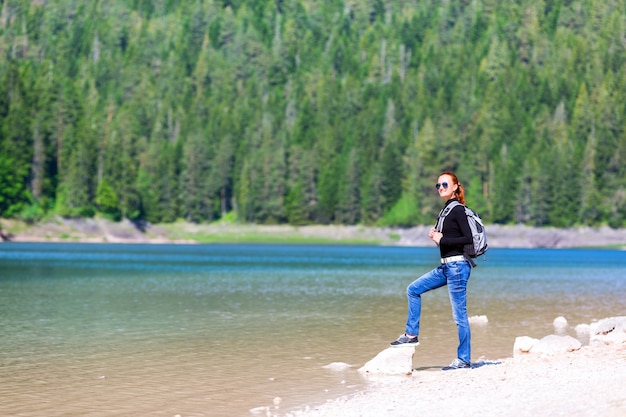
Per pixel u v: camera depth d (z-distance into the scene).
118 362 18.33
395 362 16.56
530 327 25.77
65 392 14.88
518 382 14.04
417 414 11.87
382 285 49.09
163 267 71.50
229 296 38.50
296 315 29.45
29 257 91.38
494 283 53.56
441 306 33.91
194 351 20.08
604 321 21.69
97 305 32.56
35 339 22.11
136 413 13.10
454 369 16.48
